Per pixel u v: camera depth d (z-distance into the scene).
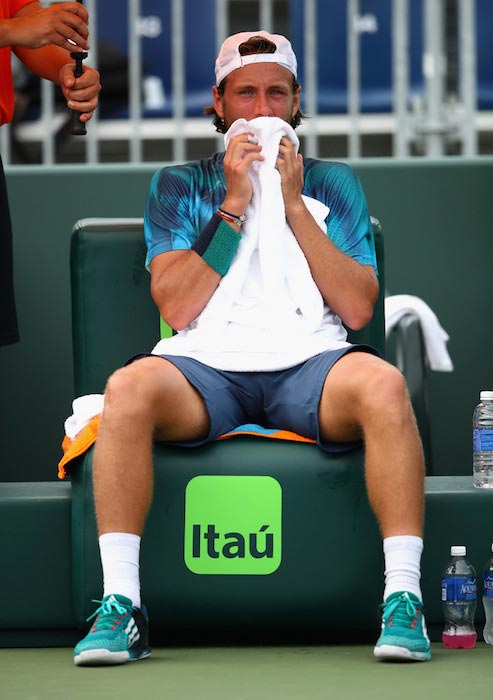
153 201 11.53
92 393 11.96
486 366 16.94
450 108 19.86
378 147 20.33
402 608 9.58
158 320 11.99
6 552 10.70
